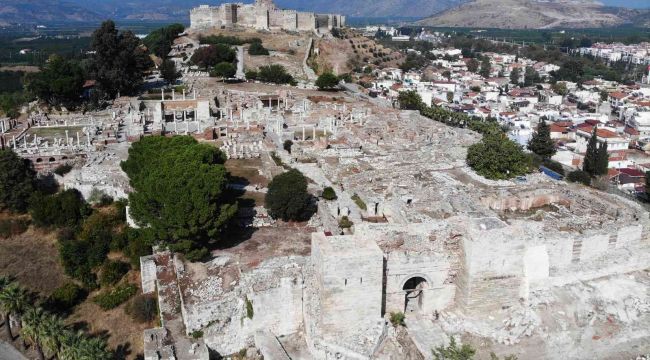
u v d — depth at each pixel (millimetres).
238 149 110312
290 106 156500
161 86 172750
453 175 98375
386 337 54375
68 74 146750
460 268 56938
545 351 53156
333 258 51312
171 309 60562
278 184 76125
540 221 74062
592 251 64625
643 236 68812
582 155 146500
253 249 69000
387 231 56656
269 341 56688
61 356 55062
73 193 87062
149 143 85312
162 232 64500
